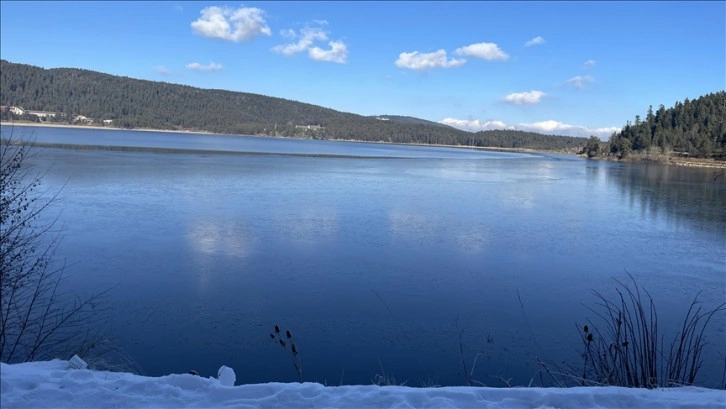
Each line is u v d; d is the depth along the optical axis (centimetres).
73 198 1972
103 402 345
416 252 1340
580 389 385
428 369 683
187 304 893
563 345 769
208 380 383
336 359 704
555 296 1018
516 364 700
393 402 356
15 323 614
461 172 4575
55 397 345
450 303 952
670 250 1484
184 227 1530
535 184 3628
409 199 2411
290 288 1005
